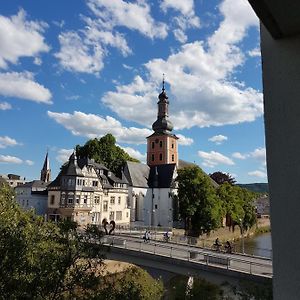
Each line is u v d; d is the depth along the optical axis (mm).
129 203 73812
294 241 2453
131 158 85125
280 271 2492
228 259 21516
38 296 8086
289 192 2518
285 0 2275
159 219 76125
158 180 78812
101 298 8938
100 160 76062
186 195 63656
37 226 9562
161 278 23219
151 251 26844
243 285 13570
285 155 2568
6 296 7723
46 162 109125
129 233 45219
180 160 99562
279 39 2699
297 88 2572
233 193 78062
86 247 9219
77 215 60562
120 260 28016
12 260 8070
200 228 63406
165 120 93625
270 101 2697
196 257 24203
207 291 14406
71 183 61188
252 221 83875
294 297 2404
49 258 8586
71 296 8766
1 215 9781
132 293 9711
